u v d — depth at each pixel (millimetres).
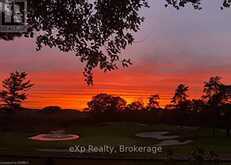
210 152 6668
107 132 65625
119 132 67688
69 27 11109
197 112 81438
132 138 62125
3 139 47750
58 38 11414
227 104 78562
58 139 50625
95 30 11281
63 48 11508
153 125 79875
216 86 79125
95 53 11539
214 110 79312
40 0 10703
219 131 76312
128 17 10969
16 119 63844
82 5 11062
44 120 62000
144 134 67812
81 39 11391
